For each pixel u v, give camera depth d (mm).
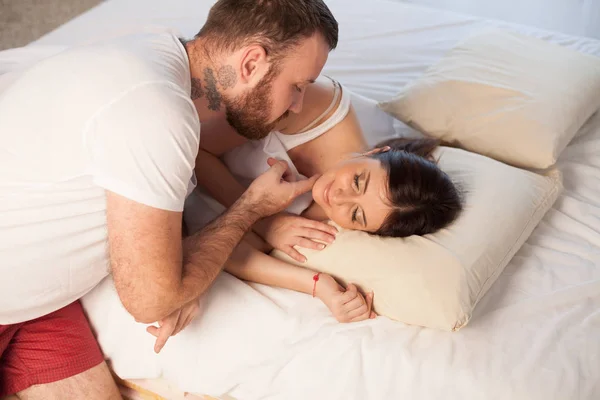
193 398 1480
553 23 2725
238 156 1599
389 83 1989
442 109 1732
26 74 1265
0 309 1311
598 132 1798
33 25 2992
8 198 1241
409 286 1345
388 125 1856
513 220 1447
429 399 1247
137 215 1130
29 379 1397
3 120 1245
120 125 1113
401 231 1418
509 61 1773
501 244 1410
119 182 1119
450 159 1607
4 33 2934
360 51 2096
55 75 1198
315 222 1491
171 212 1155
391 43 2125
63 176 1210
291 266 1463
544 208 1535
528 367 1258
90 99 1142
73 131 1155
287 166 1494
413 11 2250
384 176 1420
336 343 1347
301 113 1550
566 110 1654
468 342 1312
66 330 1416
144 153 1113
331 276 1442
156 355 1430
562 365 1262
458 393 1244
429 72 1827
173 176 1141
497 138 1667
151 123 1116
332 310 1384
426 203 1398
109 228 1156
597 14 2623
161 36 1264
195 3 2219
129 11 2172
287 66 1257
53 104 1182
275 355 1365
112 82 1143
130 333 1447
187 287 1228
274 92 1290
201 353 1398
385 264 1386
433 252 1369
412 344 1322
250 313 1410
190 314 1349
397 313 1364
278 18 1220
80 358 1418
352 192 1434
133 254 1150
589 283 1407
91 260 1309
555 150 1609
